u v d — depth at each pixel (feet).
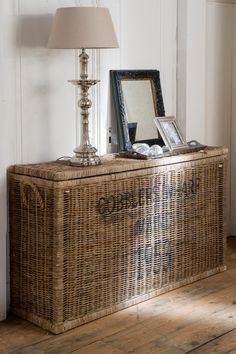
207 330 10.31
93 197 10.41
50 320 10.33
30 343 9.86
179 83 14.12
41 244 10.29
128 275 11.30
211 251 13.12
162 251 11.93
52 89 11.41
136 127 12.82
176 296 11.92
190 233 12.51
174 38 13.96
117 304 11.18
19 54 10.80
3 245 10.68
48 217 10.08
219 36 15.35
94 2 11.95
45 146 11.41
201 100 14.47
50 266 10.17
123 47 12.70
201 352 9.49
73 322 10.43
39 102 11.23
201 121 14.56
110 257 10.91
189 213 12.41
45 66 11.25
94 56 12.12
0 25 10.38
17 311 10.96
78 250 10.34
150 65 13.41
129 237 11.20
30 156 11.18
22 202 10.53
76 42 10.25
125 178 10.89
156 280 11.89
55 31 10.49
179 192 12.08
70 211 10.09
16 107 10.86
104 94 12.40
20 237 10.70
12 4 10.55
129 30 12.80
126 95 12.63
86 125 10.84
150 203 11.49
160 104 13.33
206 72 15.12
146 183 11.34
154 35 13.41
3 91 10.49
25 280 10.72
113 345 9.76
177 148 12.25
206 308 11.29
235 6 15.58
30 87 11.05
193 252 12.66
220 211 13.21
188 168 12.19
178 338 10.00
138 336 10.10
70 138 11.82
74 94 11.79
